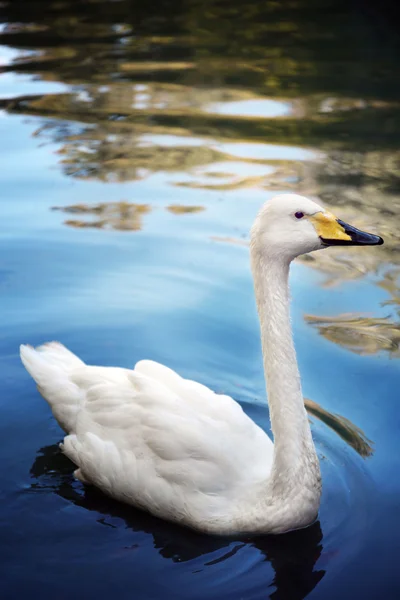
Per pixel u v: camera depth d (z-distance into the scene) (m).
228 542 1.56
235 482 1.58
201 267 2.45
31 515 1.64
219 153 3.19
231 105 3.70
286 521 1.54
